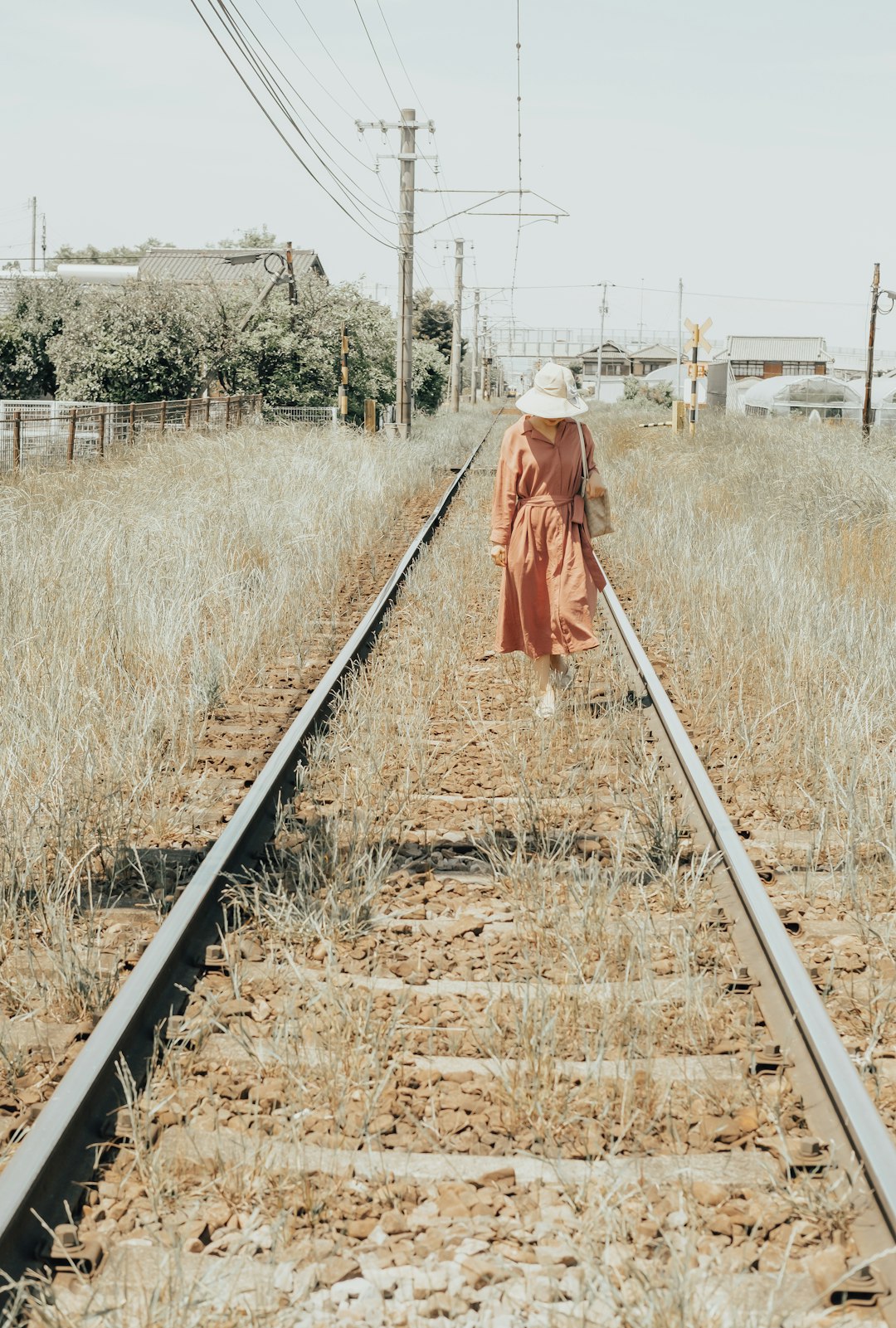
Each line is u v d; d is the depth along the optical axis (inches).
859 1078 126.7
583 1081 137.3
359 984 159.9
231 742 268.5
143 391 1320.1
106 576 361.7
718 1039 146.1
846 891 189.0
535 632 279.3
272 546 458.6
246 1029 149.1
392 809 223.8
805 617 343.0
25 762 232.2
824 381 1811.0
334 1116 131.0
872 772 231.1
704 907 181.3
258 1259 111.2
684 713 287.0
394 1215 116.0
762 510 586.6
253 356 1421.0
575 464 274.4
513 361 5885.8
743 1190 119.7
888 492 538.0
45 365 1546.5
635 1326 101.4
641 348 5984.3
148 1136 126.1
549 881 188.2
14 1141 128.6
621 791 229.9
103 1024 137.1
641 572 473.7
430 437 1363.2
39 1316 102.3
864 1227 112.3
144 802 224.4
